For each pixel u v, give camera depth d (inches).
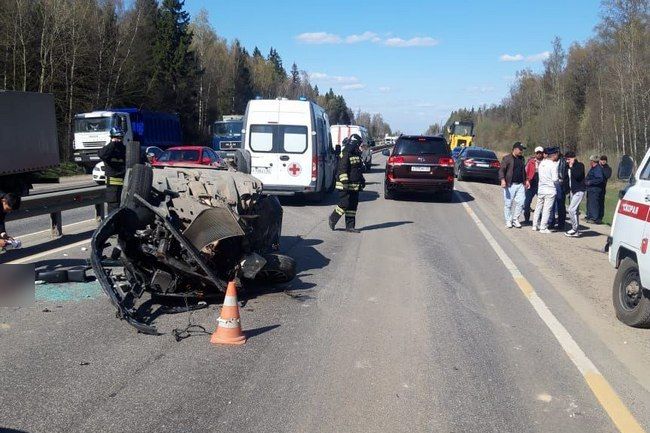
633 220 278.4
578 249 502.3
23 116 422.9
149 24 2236.7
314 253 432.5
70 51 1688.0
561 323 285.0
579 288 360.2
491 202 855.1
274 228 352.8
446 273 384.5
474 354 238.5
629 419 186.1
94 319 265.0
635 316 277.4
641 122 1877.5
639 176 292.5
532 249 489.4
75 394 189.6
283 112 705.0
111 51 1875.0
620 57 1919.3
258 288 329.1
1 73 1556.3
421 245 484.1
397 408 188.1
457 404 192.5
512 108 4350.4
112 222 271.6
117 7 2037.4
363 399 193.6
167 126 1555.1
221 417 177.8
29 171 427.5
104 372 207.8
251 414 180.4
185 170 323.9
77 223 544.7
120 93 1934.1
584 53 2783.0
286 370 215.0
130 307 267.3
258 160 706.2
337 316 282.5
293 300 307.6
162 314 276.1
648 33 1850.4
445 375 215.9
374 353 235.3
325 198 826.8
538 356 239.1
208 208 293.6
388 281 356.2
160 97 2226.9
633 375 223.9
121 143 458.6
